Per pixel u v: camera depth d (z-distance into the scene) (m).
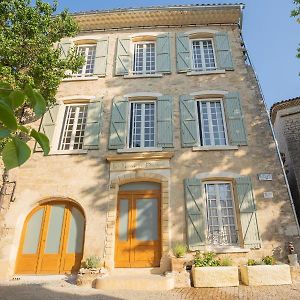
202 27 13.65
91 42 13.77
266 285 7.71
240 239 9.21
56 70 9.94
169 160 10.30
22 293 7.17
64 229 9.82
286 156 12.54
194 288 7.71
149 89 11.98
